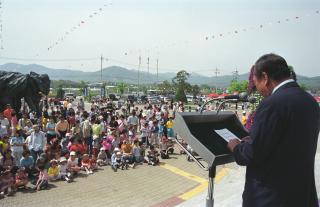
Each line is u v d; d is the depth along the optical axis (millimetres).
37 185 9594
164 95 69312
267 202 2072
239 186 9547
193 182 10883
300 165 2057
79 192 9477
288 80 2172
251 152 2051
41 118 18031
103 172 11781
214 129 2705
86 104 44062
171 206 8445
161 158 14273
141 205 8547
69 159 11250
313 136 2119
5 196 8961
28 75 19641
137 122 17344
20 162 10219
